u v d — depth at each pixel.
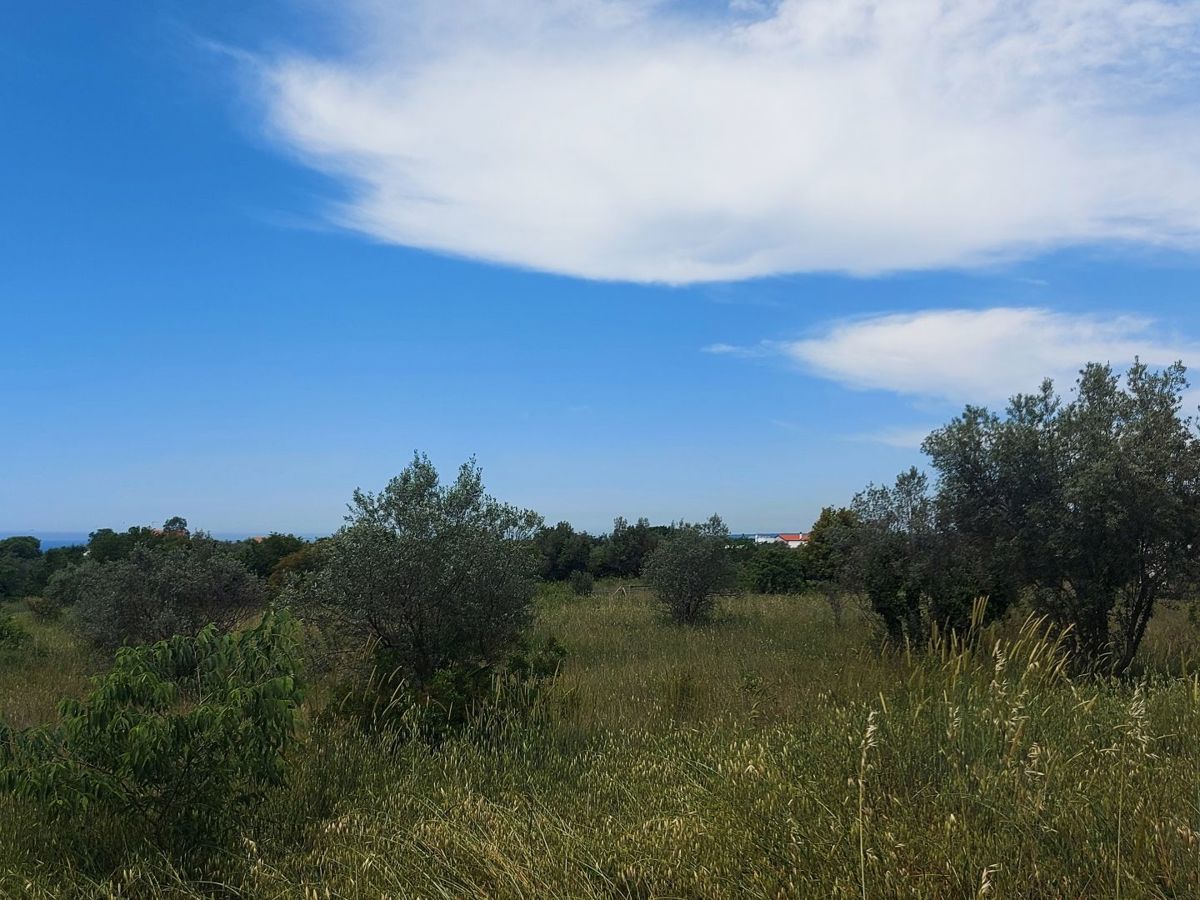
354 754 5.95
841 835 3.59
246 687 4.63
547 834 4.22
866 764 4.33
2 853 4.30
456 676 7.69
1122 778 3.80
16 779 4.21
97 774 4.24
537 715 7.08
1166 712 5.45
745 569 26.22
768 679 8.41
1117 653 9.03
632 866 3.70
